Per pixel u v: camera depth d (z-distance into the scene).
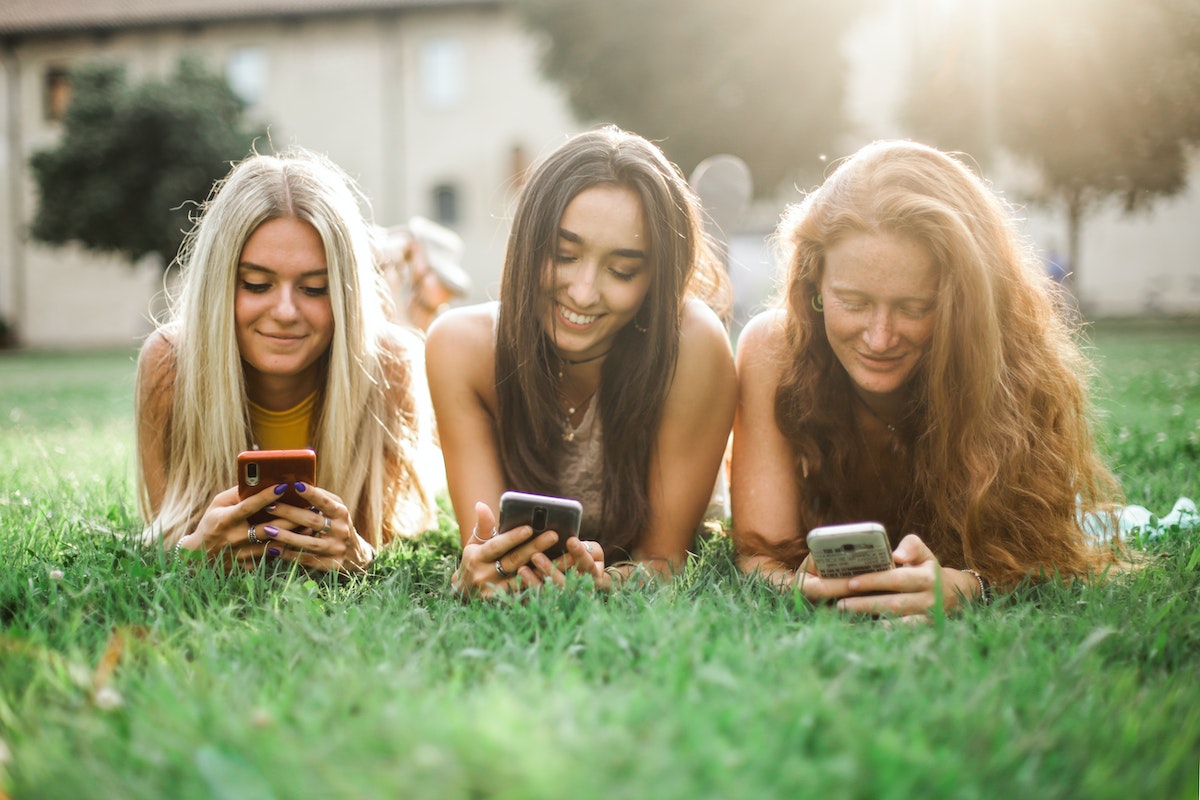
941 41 15.55
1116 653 1.74
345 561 2.43
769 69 18.95
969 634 1.78
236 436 2.67
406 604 2.08
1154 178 14.97
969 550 2.35
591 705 1.34
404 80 27.33
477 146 27.08
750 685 1.44
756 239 23.62
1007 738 1.34
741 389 2.69
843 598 2.12
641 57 19.36
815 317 2.47
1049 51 14.34
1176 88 13.90
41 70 28.64
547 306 2.43
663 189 2.38
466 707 1.35
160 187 21.89
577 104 20.52
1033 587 2.24
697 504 2.70
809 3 18.70
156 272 25.02
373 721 1.28
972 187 2.36
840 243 2.25
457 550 2.88
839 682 1.45
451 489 2.67
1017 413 2.37
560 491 2.73
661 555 2.67
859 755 1.21
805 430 2.54
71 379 11.84
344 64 27.55
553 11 19.81
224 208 2.59
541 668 1.59
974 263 2.21
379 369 2.83
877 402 2.51
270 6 27.33
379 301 2.98
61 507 3.00
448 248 5.32
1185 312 25.88
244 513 2.31
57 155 22.14
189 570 2.24
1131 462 3.88
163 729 1.35
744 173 5.02
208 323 2.59
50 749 1.32
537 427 2.58
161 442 2.78
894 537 2.66
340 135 27.61
